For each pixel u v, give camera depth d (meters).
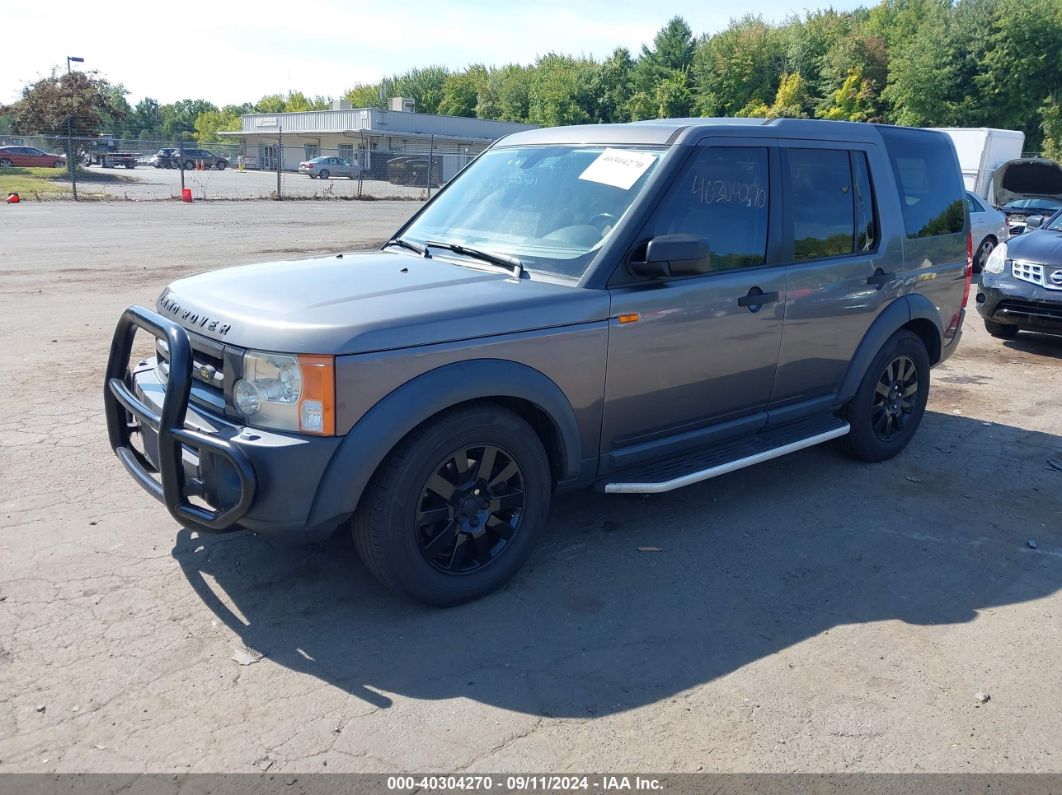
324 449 2.99
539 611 3.52
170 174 45.56
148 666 3.05
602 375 3.70
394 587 3.33
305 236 17.86
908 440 5.53
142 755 2.61
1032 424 6.35
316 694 2.93
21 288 10.53
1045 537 4.40
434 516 3.35
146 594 3.53
